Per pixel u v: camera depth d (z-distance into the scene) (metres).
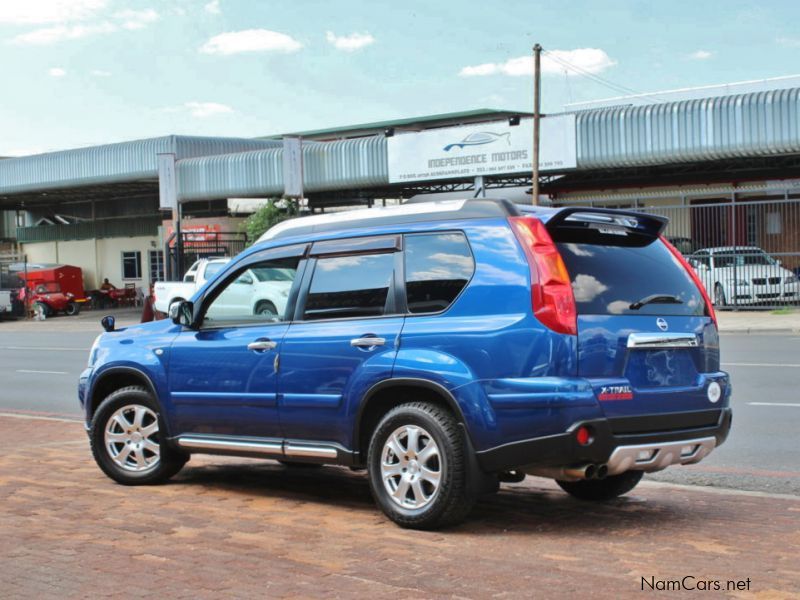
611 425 5.68
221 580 5.00
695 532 5.94
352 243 6.64
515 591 4.74
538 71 28.25
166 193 38.06
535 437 5.65
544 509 6.67
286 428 6.74
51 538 5.90
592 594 4.68
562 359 5.63
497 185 36.12
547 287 5.69
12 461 8.83
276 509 6.76
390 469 6.18
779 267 26.89
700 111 27.19
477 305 5.94
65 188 44.28
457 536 5.89
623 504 6.83
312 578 5.01
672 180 33.06
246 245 37.81
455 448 5.88
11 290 42.47
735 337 21.19
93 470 8.37
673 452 5.99
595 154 28.81
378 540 5.80
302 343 6.64
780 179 31.34
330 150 34.38
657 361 5.99
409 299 6.27
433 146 31.88
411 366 6.06
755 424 10.33
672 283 6.32
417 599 4.64
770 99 26.16
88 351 23.69
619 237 6.29
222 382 7.08
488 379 5.80
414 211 6.46
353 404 6.34
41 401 14.68
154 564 5.31
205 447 7.24
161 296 27.02
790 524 6.12
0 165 45.75
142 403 7.63
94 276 50.94
